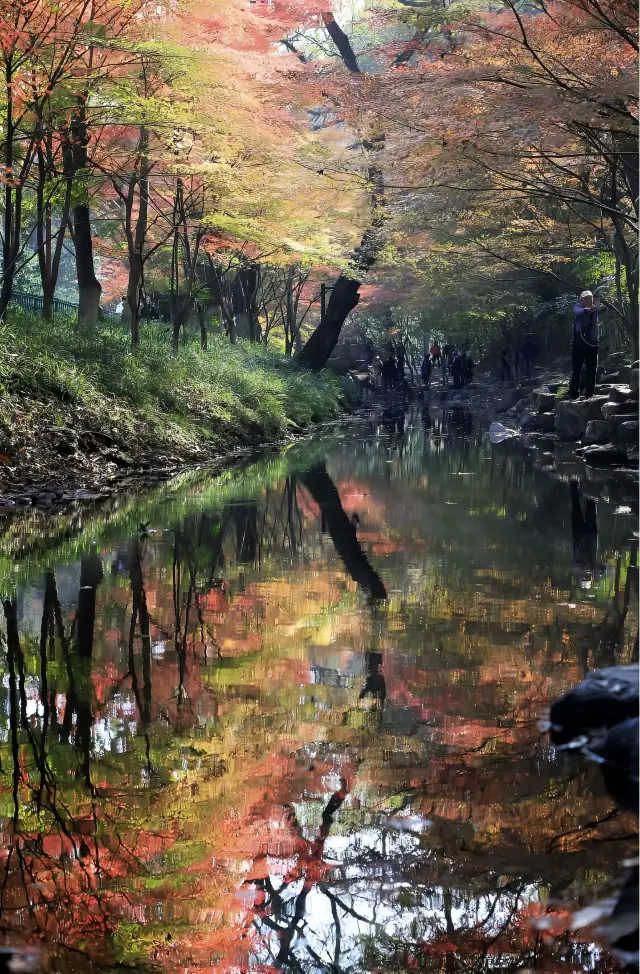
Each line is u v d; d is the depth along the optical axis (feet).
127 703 11.97
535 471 44.01
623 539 24.84
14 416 36.65
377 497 34.32
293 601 17.74
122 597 17.92
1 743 10.60
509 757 10.24
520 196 52.03
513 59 36.06
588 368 61.67
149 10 41.88
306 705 11.90
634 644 14.60
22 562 21.33
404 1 58.90
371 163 46.93
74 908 7.30
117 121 45.37
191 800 9.15
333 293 100.27
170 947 6.75
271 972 6.44
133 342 57.88
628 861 7.92
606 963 6.53
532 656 13.98
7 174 42.83
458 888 7.54
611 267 79.66
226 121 46.70
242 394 63.93
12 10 34.35
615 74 33.83
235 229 61.98
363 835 8.41
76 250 62.23
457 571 20.66
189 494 34.76
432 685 12.70
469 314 122.11
